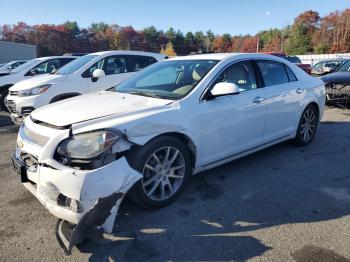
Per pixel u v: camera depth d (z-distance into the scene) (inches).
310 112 225.9
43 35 3452.3
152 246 118.6
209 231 127.0
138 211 140.4
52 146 118.8
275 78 198.2
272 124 191.6
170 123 138.1
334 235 123.6
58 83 295.6
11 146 243.6
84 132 119.8
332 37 2947.8
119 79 330.0
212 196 154.3
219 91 150.8
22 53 1711.4
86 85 310.8
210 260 111.3
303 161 198.8
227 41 3870.6
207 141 155.3
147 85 172.9
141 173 130.3
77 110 136.9
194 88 154.3
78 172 112.4
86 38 3698.3
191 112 147.2
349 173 180.9
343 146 227.9
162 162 140.1
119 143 120.7
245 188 162.7
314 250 115.0
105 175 114.7
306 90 216.5
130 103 145.2
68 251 105.4
